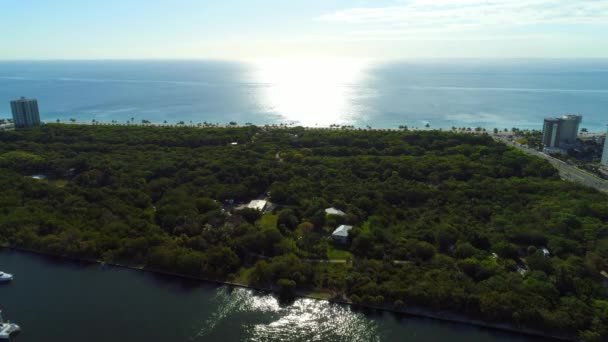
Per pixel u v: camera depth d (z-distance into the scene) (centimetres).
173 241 13488
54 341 9762
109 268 12938
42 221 14725
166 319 10644
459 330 10256
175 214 15250
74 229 14125
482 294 10694
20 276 12469
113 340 9825
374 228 14200
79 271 12788
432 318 10644
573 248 12631
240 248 13275
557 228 13675
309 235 13675
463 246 12762
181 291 11850
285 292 11494
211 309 11081
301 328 10406
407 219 15475
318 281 11906
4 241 14212
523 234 13412
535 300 10312
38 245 13712
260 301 11412
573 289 10825
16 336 9925
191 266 12331
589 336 9469
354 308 11075
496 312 10212
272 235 13400
